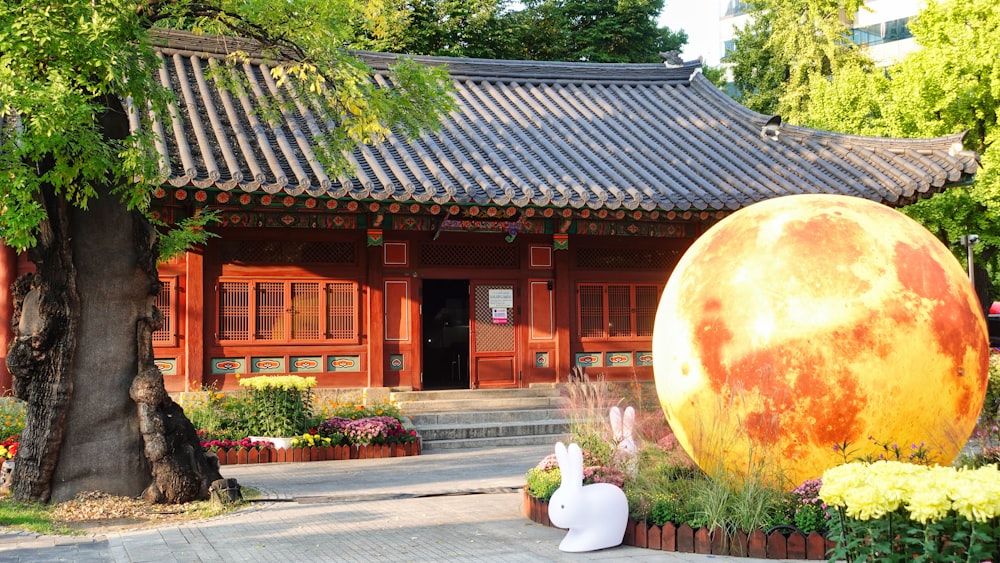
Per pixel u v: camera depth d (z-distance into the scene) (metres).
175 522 9.11
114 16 8.87
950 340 7.66
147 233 10.62
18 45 8.32
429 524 8.77
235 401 15.42
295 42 11.14
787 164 19.94
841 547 5.29
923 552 4.98
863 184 19.00
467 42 31.84
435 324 23.83
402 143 18.25
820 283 7.68
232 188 14.98
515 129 20.12
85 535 8.46
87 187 9.27
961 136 18.86
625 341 19.94
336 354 17.92
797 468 7.76
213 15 10.95
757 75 42.59
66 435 10.00
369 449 14.77
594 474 8.89
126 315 10.34
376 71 21.11
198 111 17.52
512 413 17.45
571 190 17.19
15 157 8.77
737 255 8.21
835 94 27.25
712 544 7.32
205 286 17.20
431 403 17.75
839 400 7.47
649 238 20.25
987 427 9.73
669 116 22.62
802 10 40.31
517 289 19.36
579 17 35.31
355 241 18.20
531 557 7.23
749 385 7.73
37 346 9.93
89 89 8.94
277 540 8.05
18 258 16.19
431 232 18.73
